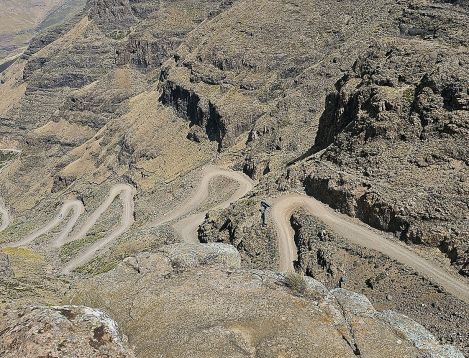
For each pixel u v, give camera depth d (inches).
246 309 1133.1
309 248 2320.4
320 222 2439.7
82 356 919.0
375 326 1111.0
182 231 3789.4
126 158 6702.8
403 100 2596.0
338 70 5206.7
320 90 5113.2
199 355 993.5
